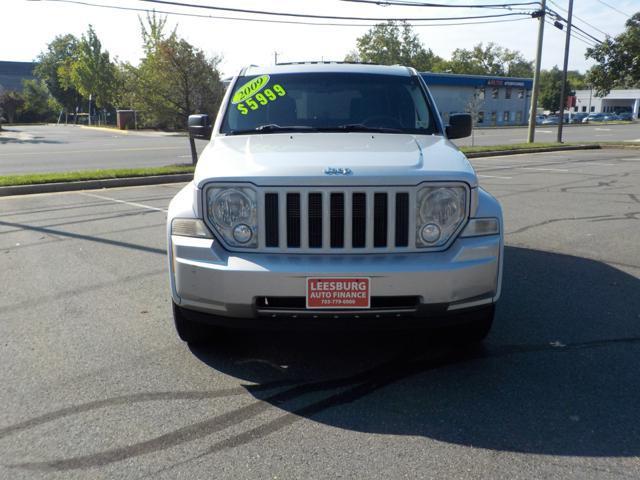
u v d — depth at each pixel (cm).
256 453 295
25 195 1161
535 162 1909
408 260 345
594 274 600
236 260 346
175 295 368
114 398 350
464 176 354
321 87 514
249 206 350
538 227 831
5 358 404
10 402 345
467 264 347
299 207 347
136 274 602
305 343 432
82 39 6031
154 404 343
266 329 355
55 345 427
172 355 411
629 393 354
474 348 421
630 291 545
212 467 283
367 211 345
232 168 362
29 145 2845
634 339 435
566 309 498
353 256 349
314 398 352
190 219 360
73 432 313
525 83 7219
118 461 287
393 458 290
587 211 956
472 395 354
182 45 1677
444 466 283
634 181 1364
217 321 362
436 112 505
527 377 376
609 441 303
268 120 490
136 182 1343
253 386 367
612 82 2966
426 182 349
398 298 346
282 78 526
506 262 646
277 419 328
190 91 1702
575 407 338
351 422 324
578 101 11488
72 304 512
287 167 353
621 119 8712
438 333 411
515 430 315
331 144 418
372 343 431
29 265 636
